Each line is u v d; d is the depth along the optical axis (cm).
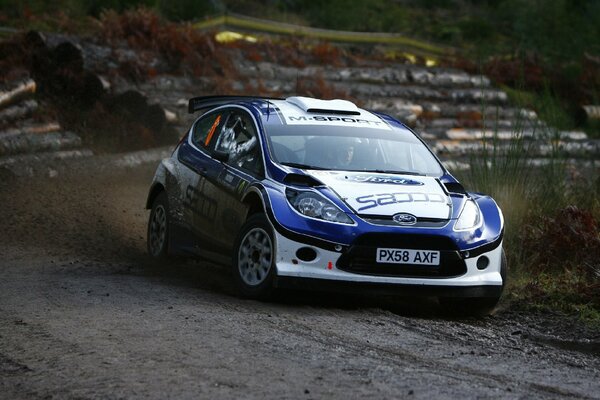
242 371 1109
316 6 6719
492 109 5016
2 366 1139
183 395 1009
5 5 5038
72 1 5297
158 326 1347
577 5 7481
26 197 2762
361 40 5709
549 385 1139
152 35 4253
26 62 3888
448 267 1576
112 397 1005
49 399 1008
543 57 6281
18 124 3484
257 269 1608
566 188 2442
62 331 1311
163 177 2034
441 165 1822
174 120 3912
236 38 4950
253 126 1814
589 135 5212
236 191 1719
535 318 1652
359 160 1753
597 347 1423
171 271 1956
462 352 1304
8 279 1759
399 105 4688
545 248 2025
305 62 4859
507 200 2205
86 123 3772
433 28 7038
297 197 1586
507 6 7538
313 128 1809
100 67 3962
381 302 1723
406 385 1076
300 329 1375
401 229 1549
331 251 1537
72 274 1845
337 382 1073
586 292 1762
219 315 1441
